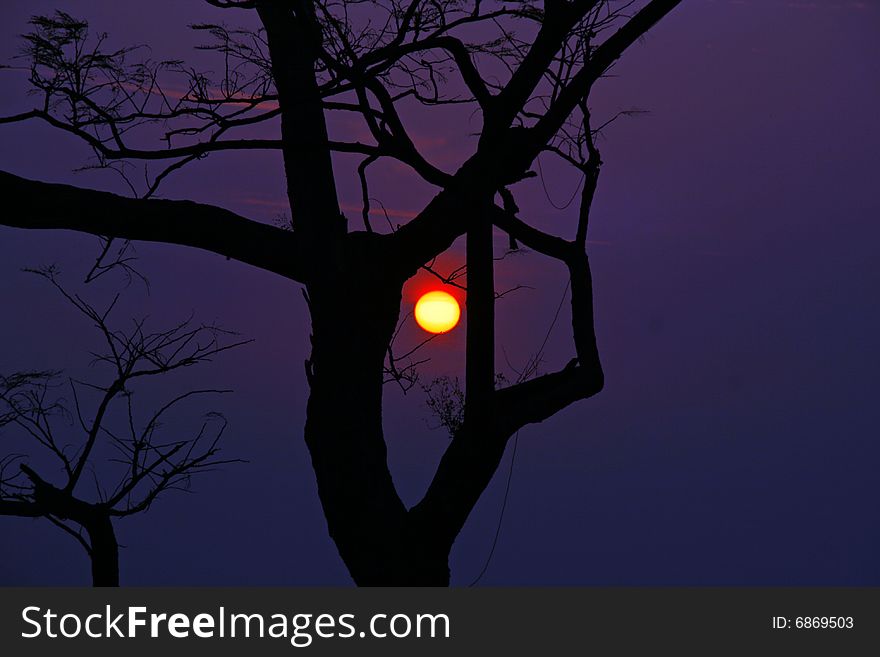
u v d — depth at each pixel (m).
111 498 24.34
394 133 25.70
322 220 27.44
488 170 24.19
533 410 24.53
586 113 29.41
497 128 24.42
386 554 24.09
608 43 24.33
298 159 28.08
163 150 25.34
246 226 26.47
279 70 28.25
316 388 26.19
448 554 24.53
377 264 27.06
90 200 24.64
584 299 28.48
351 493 24.92
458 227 26.31
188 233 25.73
